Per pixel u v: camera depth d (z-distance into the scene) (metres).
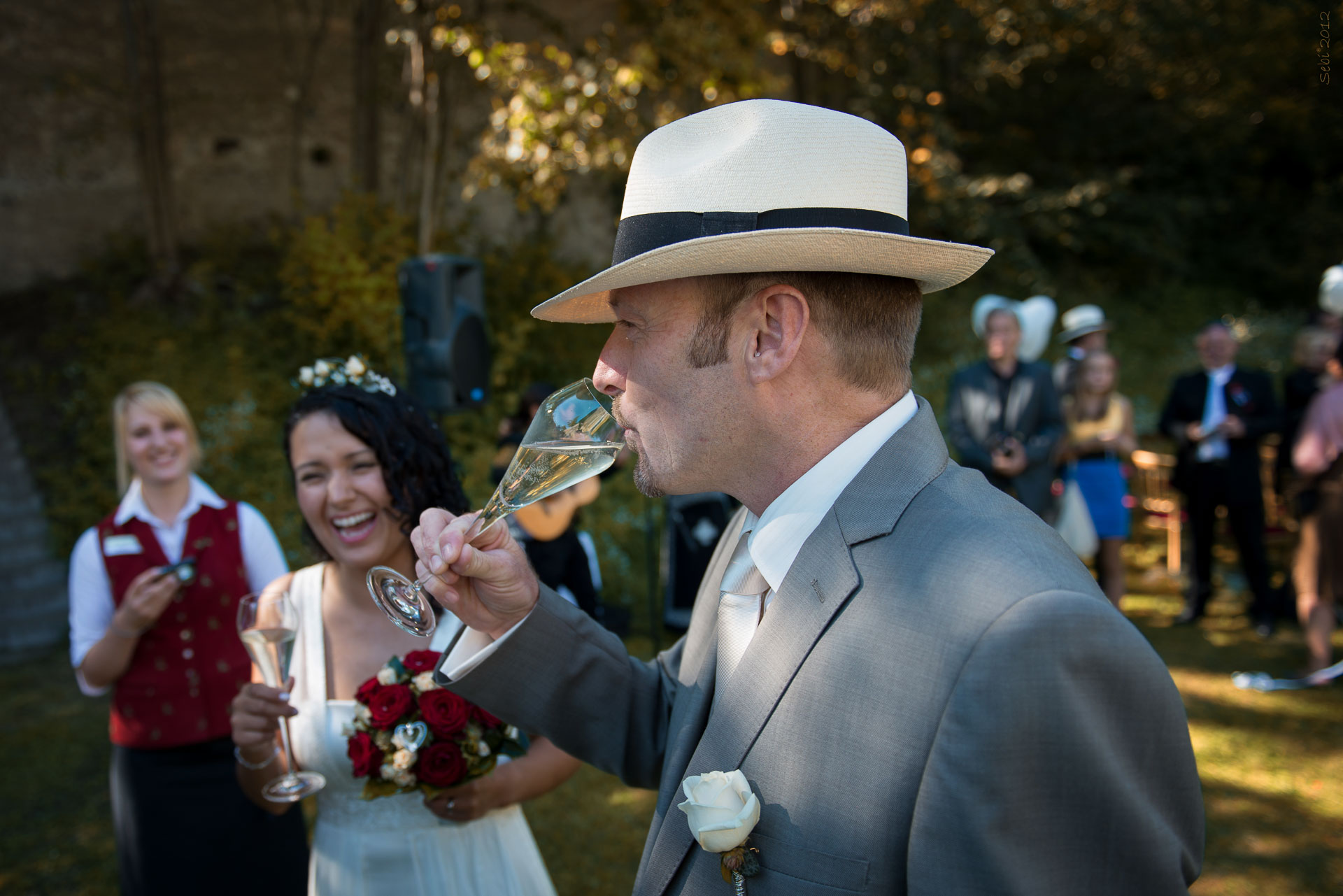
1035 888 0.84
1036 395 5.20
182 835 2.31
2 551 6.32
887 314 1.09
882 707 0.94
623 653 1.43
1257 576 5.73
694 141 1.10
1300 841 3.40
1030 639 0.86
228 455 6.89
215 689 2.37
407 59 9.28
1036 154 13.98
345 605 1.84
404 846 1.75
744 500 1.18
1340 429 4.55
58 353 7.96
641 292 1.09
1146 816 0.85
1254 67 12.88
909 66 12.12
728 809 0.97
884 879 0.93
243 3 10.03
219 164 9.99
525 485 1.21
